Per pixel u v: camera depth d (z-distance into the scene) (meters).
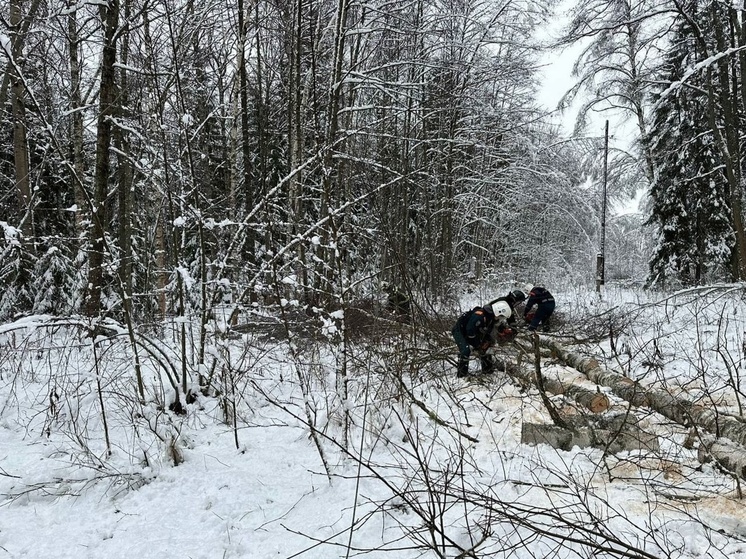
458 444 3.98
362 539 2.80
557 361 6.63
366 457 3.87
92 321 4.21
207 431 4.47
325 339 5.32
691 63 14.30
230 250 5.12
